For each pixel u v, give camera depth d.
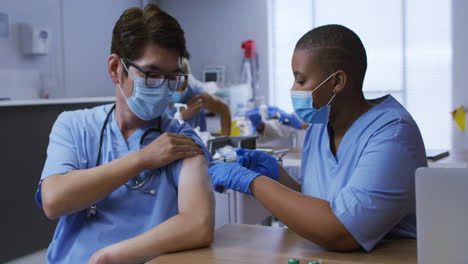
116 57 1.34
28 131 3.05
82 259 1.34
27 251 3.05
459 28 4.58
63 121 1.43
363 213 1.15
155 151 1.29
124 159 1.27
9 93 3.93
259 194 1.22
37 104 3.10
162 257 1.14
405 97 4.84
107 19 4.99
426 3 4.68
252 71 5.30
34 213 3.10
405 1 4.75
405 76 4.82
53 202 1.26
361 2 4.92
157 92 1.32
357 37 1.33
